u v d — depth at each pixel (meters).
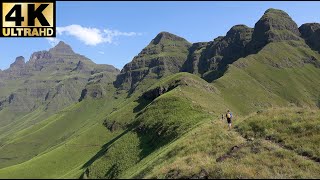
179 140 56.81
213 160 39.03
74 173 80.25
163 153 50.47
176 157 43.34
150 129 108.50
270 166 38.62
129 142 104.88
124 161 85.50
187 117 92.38
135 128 118.19
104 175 81.31
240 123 53.88
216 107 144.25
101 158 96.50
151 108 132.12
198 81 187.62
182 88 167.12
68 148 152.38
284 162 39.44
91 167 88.69
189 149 45.12
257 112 58.97
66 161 125.75
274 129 49.84
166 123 95.25
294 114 53.59
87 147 154.62
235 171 35.47
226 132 49.28
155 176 36.47
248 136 49.06
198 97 153.75
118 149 99.75
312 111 54.50
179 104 125.19
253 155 40.62
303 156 42.72
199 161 38.47
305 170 38.47
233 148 42.91
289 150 43.78
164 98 135.88
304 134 47.22
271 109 58.53
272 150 42.12
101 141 162.88
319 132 46.88
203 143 45.88
